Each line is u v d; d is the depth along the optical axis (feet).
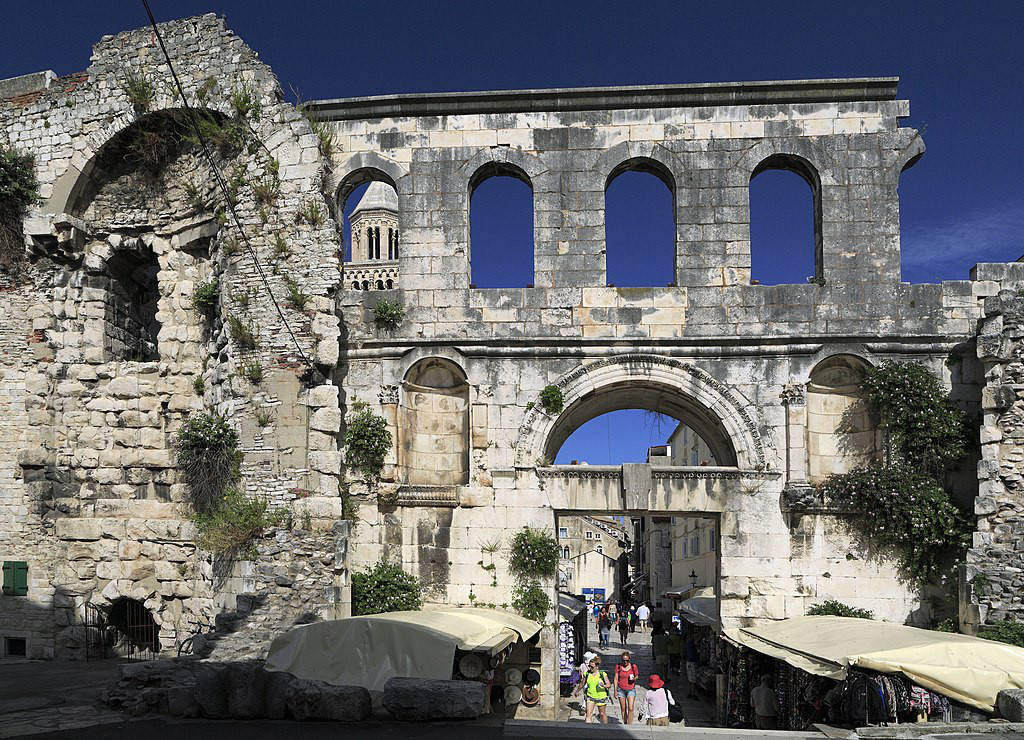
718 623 72.23
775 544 70.79
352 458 73.46
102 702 49.14
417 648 46.42
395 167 77.25
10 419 76.48
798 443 71.31
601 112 76.74
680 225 75.00
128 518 74.79
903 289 72.59
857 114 74.69
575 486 73.36
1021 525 63.46
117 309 81.25
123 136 76.89
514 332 74.84
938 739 40.75
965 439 69.46
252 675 45.14
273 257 71.26
